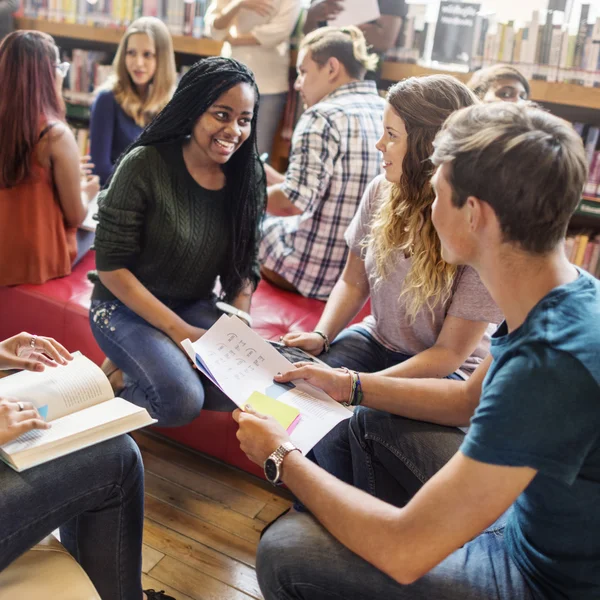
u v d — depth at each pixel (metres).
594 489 0.95
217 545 1.81
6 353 1.35
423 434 1.44
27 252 2.37
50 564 1.18
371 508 1.05
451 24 2.80
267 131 3.29
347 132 2.28
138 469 1.29
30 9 3.71
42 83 2.23
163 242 1.86
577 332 0.92
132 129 3.27
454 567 1.09
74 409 1.28
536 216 0.92
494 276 1.01
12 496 1.12
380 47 2.96
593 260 2.89
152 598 1.55
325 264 2.48
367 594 1.08
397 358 1.80
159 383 1.77
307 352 1.81
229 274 2.01
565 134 0.93
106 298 1.99
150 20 3.16
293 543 1.13
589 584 1.01
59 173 2.33
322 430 1.32
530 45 2.71
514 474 0.92
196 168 1.86
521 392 0.91
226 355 1.51
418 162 1.51
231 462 2.11
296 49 3.25
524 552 1.09
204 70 1.74
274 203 2.39
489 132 0.94
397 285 1.70
